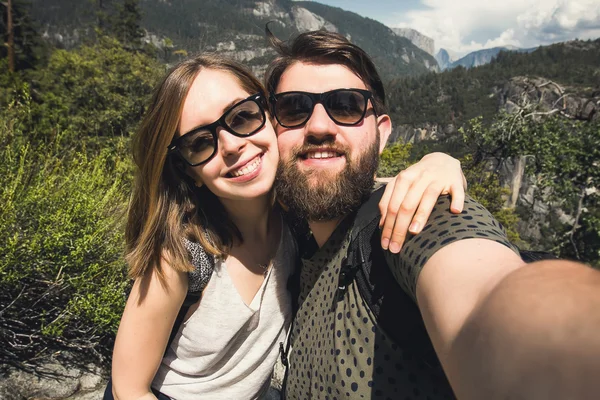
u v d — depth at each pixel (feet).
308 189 4.22
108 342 12.28
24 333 11.34
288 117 4.43
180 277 4.41
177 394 5.09
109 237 11.87
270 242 5.23
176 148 4.43
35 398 10.05
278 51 4.96
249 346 5.08
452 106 334.65
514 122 29.30
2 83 74.59
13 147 12.61
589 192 28.55
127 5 144.87
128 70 68.23
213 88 4.34
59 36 331.57
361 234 3.53
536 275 1.66
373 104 4.44
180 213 4.40
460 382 1.75
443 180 3.11
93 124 50.47
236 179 4.45
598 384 1.15
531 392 1.30
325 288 4.05
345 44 4.55
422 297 2.39
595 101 28.19
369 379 3.21
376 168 4.46
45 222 10.48
